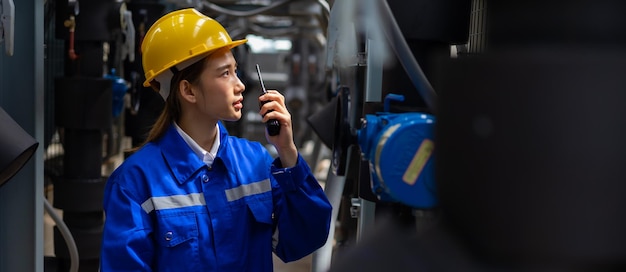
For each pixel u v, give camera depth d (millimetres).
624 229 326
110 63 3592
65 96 3277
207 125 1542
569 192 327
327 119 1998
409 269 392
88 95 3273
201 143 1550
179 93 1523
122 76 3955
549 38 352
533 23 356
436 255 384
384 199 1028
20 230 2154
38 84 2113
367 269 411
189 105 1526
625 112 321
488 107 342
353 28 1410
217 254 1488
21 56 2098
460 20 1317
